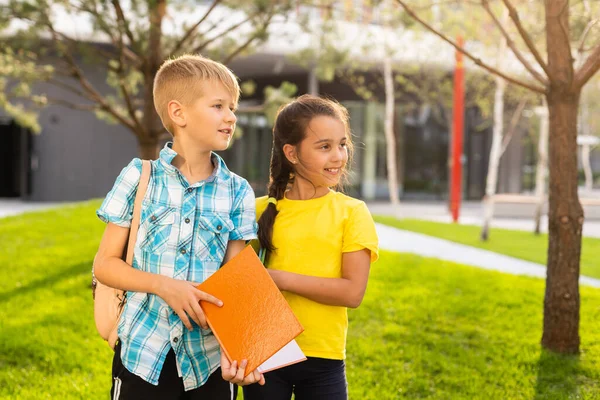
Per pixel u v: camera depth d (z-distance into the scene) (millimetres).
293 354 1717
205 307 1704
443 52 12430
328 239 2012
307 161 2006
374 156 20031
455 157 13445
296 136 2004
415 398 3422
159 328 1798
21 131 16875
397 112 19766
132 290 1745
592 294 5617
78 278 5871
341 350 2041
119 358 1836
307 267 2006
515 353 4066
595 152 21328
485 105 13047
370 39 10219
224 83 1831
